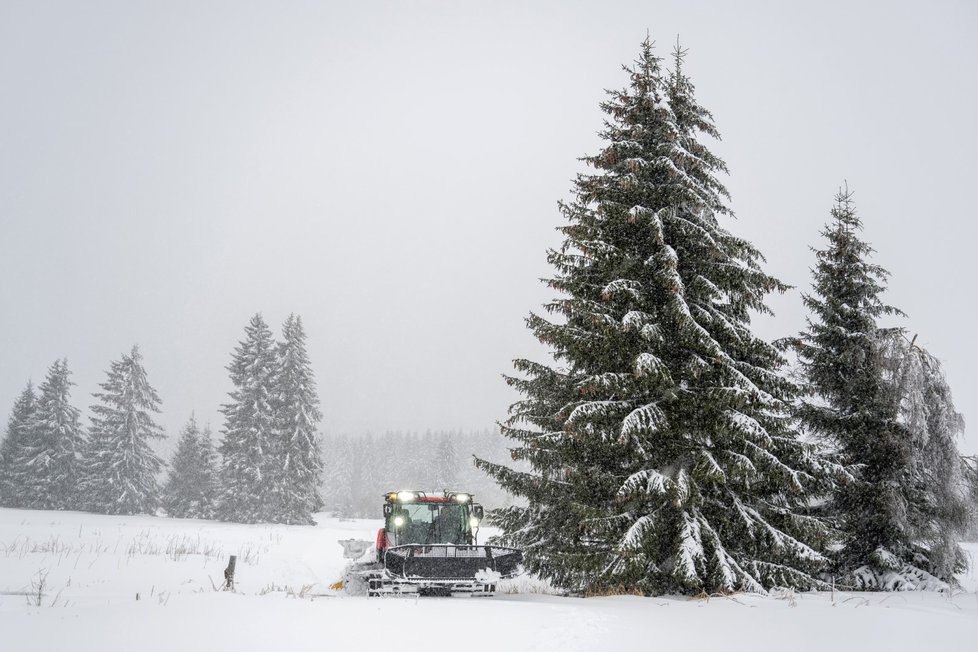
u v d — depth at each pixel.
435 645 6.41
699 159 12.31
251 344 49.53
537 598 10.75
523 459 12.84
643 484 10.96
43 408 54.28
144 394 53.69
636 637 6.88
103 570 14.44
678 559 10.38
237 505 45.03
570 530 12.48
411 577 11.82
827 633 7.29
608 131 13.12
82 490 51.00
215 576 15.01
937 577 14.11
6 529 25.14
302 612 7.82
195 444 56.84
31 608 8.14
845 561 14.52
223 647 6.05
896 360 14.70
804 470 12.38
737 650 6.42
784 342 15.59
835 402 15.44
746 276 11.66
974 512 14.38
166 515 58.47
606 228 12.44
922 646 6.75
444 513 14.87
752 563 11.16
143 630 6.63
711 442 11.29
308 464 47.09
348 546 16.30
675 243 12.23
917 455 14.35
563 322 12.92
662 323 11.78
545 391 12.95
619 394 11.62
